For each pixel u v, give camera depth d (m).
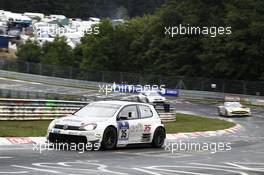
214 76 125.00
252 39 118.25
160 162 21.55
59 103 44.62
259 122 65.69
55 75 126.06
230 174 18.81
